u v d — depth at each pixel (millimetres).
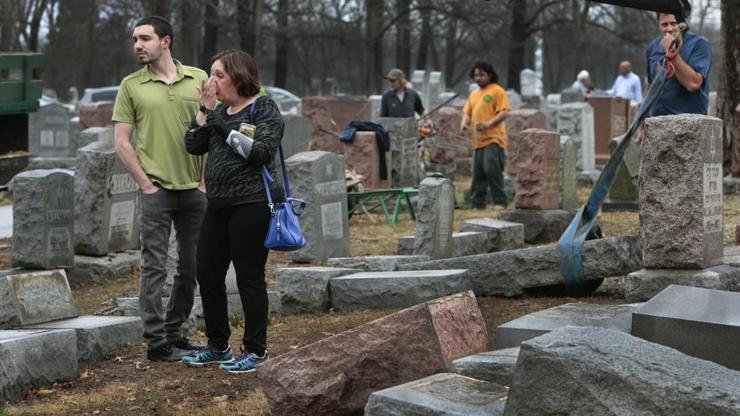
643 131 8688
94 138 18672
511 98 37125
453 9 50688
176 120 7488
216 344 7352
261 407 6312
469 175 23891
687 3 8625
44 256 11039
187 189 7535
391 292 9125
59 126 26453
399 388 5105
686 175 7832
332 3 57406
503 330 6238
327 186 12328
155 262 7559
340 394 5758
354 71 78438
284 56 56000
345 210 12633
